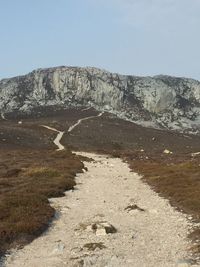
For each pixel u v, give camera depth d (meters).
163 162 58.59
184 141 183.00
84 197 31.41
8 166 50.34
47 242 19.39
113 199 30.59
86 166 55.72
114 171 50.16
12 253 17.78
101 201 29.73
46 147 119.94
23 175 39.75
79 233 20.84
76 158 65.31
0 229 19.80
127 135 172.50
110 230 20.98
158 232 20.92
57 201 29.23
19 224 20.70
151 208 26.88
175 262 16.12
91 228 21.41
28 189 31.09
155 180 38.28
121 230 21.41
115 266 15.81
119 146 144.12
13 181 35.66
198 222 22.20
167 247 18.28
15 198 26.14
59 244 18.88
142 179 41.28
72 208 27.05
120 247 18.41
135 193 33.09
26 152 81.19
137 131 188.25
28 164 52.03
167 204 27.69
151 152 95.25
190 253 17.20
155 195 31.59
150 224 22.66
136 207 26.45
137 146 150.50
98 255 17.09
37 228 20.84
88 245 18.50
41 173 40.03
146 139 170.88
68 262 16.48
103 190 34.81
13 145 117.19
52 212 24.62
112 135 165.88
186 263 15.54
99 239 19.69
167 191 31.81
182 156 71.94
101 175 45.62
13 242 19.06
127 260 16.50
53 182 35.19
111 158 74.56
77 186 36.59
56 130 157.62
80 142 138.38
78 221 23.53
